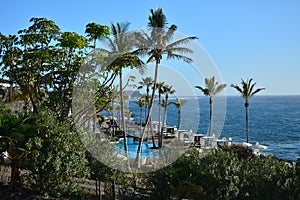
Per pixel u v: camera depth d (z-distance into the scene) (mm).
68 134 6238
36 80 12078
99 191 5961
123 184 5648
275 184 4398
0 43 12297
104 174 5770
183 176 4914
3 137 6043
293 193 4180
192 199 4758
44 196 6102
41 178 6102
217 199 4465
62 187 6203
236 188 4414
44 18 12516
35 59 11930
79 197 6172
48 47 12516
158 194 5102
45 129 6234
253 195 4414
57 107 10867
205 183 4723
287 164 4895
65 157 6113
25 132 6133
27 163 6324
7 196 6160
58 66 11531
